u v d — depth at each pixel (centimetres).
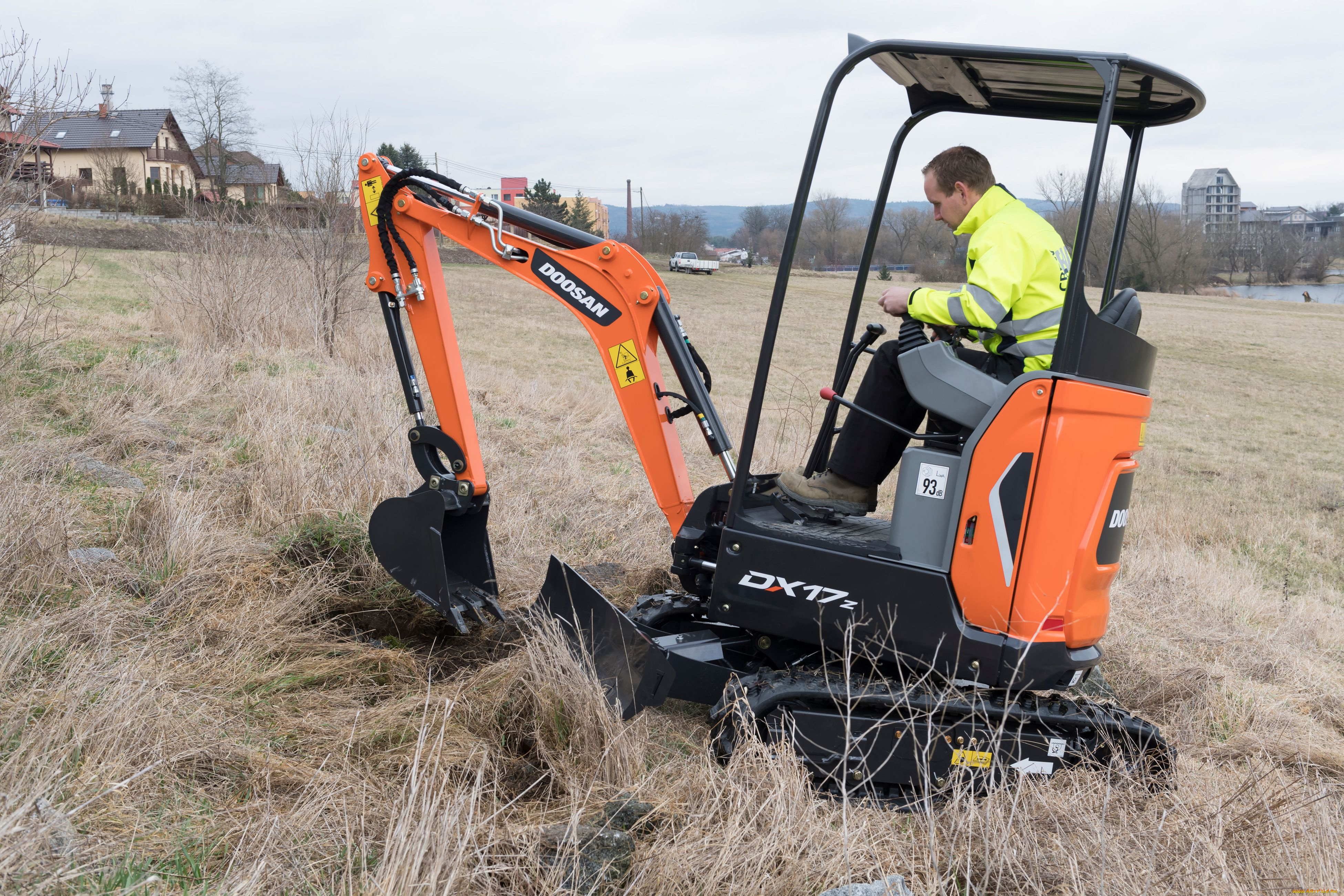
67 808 233
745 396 1412
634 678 328
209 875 224
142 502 443
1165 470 1168
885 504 692
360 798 263
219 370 767
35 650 300
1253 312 4656
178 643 340
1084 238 286
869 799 312
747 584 327
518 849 249
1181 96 326
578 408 1003
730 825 262
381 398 721
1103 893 252
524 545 521
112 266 1848
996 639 304
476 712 328
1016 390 295
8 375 605
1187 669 454
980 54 293
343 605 409
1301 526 892
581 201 7681
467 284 3353
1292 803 305
